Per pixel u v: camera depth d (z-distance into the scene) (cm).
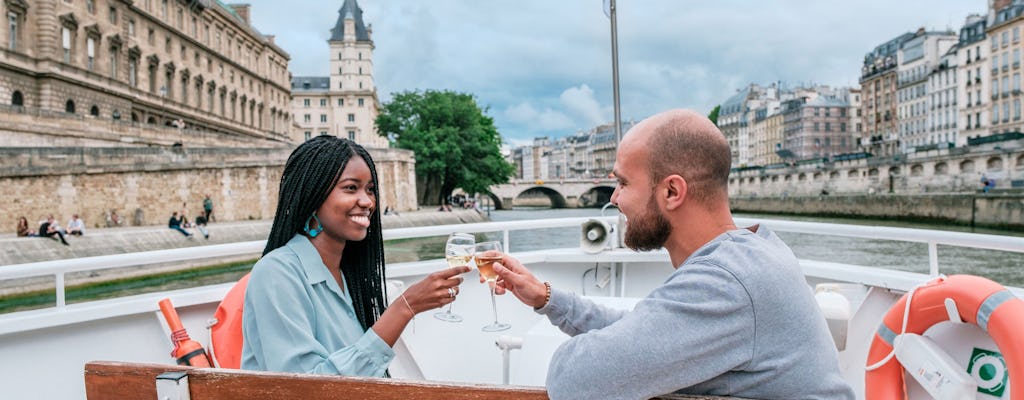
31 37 3169
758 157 10681
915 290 148
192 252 212
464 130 5100
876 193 5116
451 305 282
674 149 112
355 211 152
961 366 137
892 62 7688
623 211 120
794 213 5716
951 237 205
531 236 2873
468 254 198
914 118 7156
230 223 2700
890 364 155
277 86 7012
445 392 100
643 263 327
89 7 3594
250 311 140
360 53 9156
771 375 97
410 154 4206
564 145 16650
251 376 105
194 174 2720
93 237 1850
